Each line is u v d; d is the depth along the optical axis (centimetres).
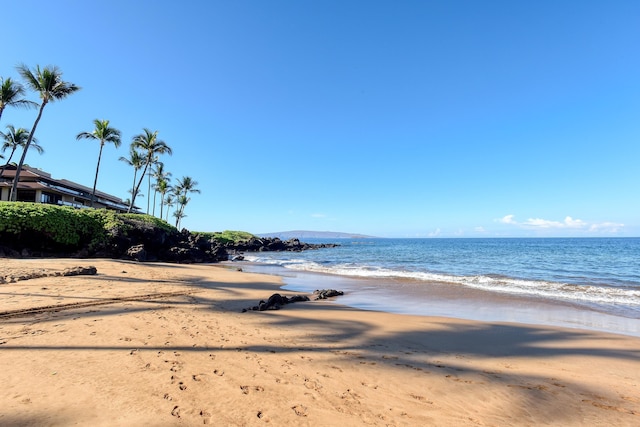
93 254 2673
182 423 387
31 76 2978
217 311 1063
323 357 667
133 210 6712
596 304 1401
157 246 3275
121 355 598
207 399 454
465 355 727
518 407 481
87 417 386
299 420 414
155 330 771
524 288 1828
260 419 411
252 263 3784
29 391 443
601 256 4312
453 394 515
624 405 499
